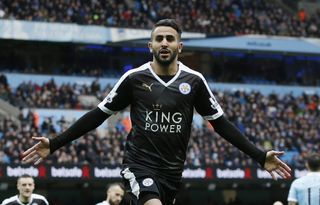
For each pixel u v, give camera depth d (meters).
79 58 94.50
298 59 105.56
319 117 91.88
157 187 13.91
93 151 68.62
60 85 90.25
